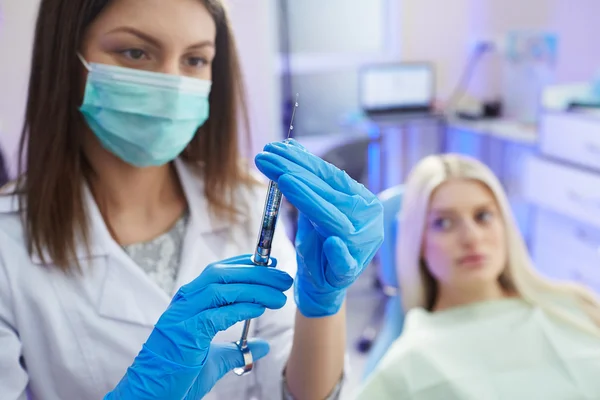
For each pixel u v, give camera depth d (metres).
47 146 0.90
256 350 0.81
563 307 1.50
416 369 1.32
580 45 3.06
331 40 3.97
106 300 0.92
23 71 2.35
